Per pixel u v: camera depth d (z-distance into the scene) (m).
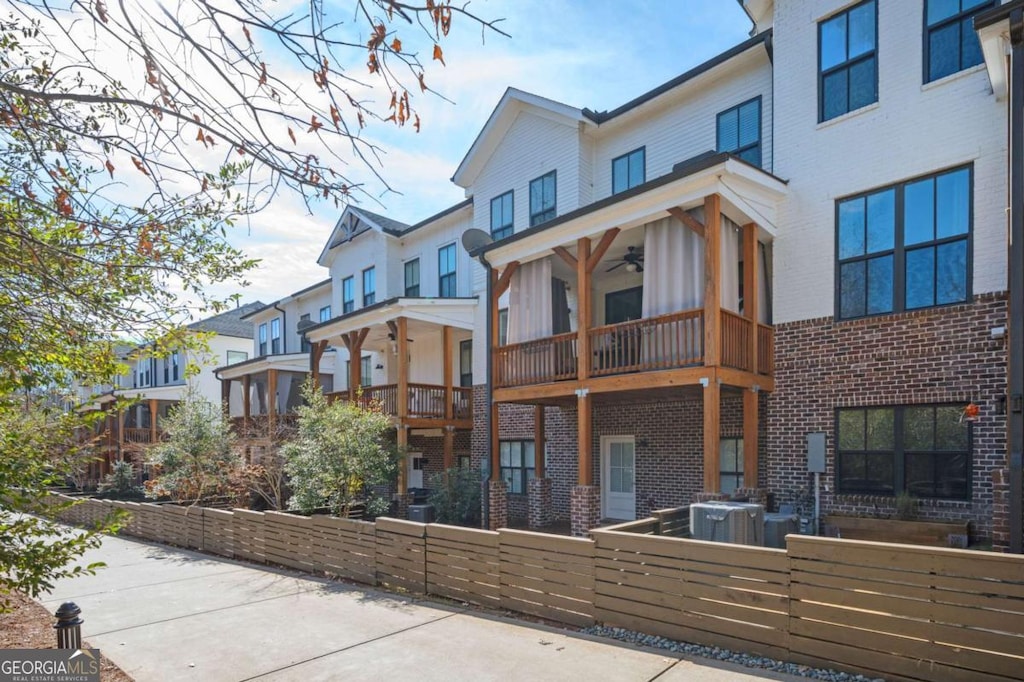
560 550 6.19
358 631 6.17
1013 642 3.90
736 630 5.05
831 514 9.55
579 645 5.46
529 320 12.59
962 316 8.59
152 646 5.95
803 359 10.17
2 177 3.97
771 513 9.58
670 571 5.45
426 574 7.47
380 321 16.86
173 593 8.16
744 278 10.25
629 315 13.52
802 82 10.52
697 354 9.67
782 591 4.83
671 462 12.32
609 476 13.62
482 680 4.79
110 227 3.68
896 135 9.40
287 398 23.12
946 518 8.53
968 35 8.84
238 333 31.03
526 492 15.50
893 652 4.32
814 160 10.28
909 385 9.00
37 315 4.14
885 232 9.48
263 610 7.11
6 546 4.06
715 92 12.43
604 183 14.36
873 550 4.45
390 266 20.41
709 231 9.32
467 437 17.62
